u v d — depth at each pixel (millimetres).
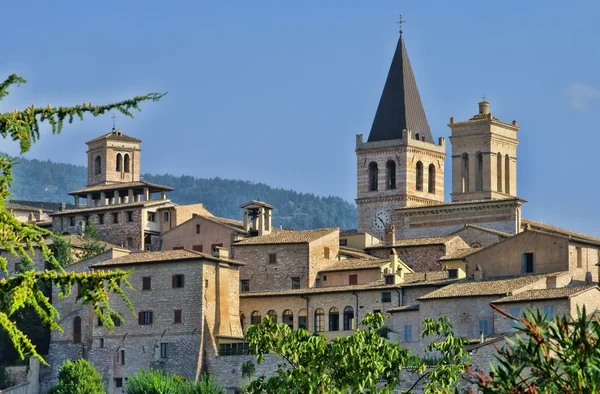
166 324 185875
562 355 40250
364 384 83000
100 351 188875
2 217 46000
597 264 179625
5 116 45812
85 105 46781
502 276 180375
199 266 186125
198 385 175250
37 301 45562
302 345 84812
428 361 153875
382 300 183500
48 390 189000
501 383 40625
